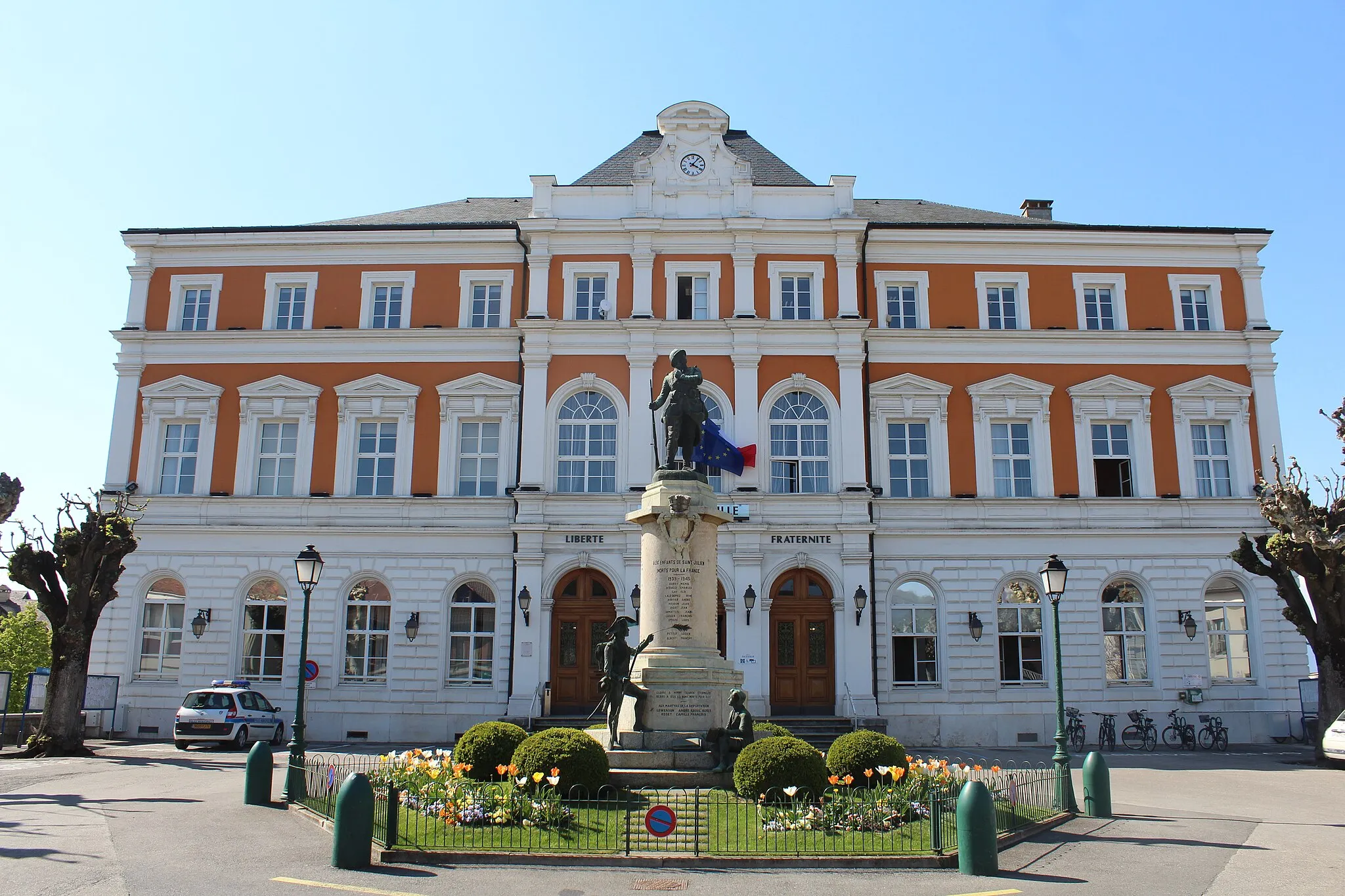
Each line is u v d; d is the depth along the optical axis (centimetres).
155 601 3256
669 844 1271
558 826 1352
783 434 3275
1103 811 1698
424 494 3275
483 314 3450
